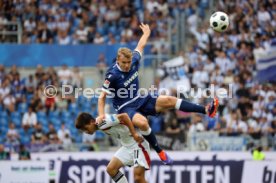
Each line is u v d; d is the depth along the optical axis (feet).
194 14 163.53
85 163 110.83
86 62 150.41
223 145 121.49
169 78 143.95
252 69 150.10
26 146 121.80
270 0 169.68
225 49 154.40
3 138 134.62
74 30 159.53
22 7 161.27
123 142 79.20
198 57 151.23
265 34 160.97
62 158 113.91
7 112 138.10
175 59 144.77
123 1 165.78
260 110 137.39
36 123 135.13
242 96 139.95
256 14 166.09
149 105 75.82
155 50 151.74
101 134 132.16
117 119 75.87
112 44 151.43
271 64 145.28
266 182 110.63
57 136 132.46
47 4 163.02
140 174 78.79
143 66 145.18
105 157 112.06
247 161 110.73
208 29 159.12
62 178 110.73
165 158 75.97
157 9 164.14
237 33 159.63
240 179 110.73
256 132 125.49
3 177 110.63
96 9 164.25
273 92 141.18
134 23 160.86
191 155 111.96
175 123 130.21
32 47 150.71
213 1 166.81
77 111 137.49
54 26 159.74
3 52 150.10
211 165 110.93
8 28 158.20
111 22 161.89
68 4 164.04
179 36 157.89
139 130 78.07
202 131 122.42
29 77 142.41
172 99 75.46
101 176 110.32
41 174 110.63
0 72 145.79
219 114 134.00
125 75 75.10
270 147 122.42
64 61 150.41
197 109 74.49
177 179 110.52
